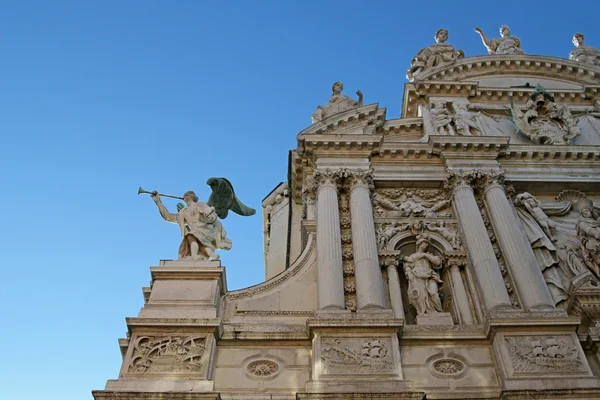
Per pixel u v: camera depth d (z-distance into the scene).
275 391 12.94
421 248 16.58
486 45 26.02
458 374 13.16
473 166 18.52
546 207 18.28
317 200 17.41
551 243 16.70
